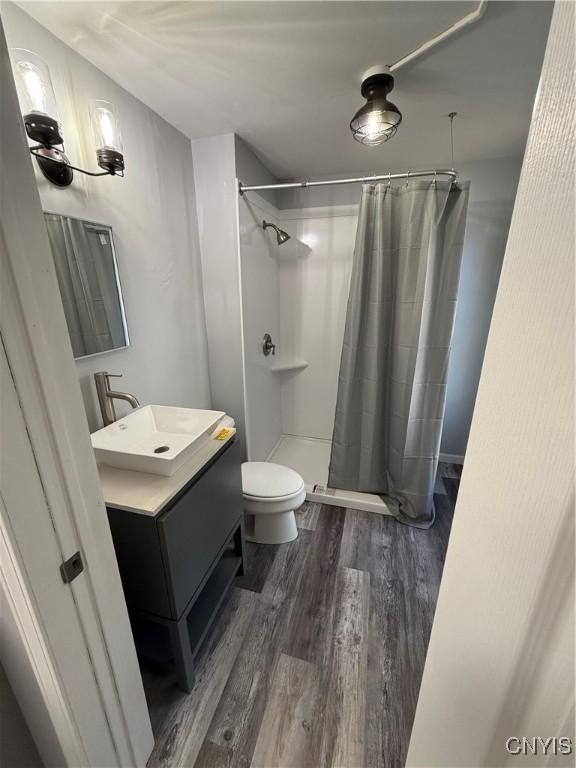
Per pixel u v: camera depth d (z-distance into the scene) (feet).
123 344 4.75
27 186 1.81
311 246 8.72
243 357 6.99
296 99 4.79
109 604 2.63
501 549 1.43
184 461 3.93
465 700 1.78
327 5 3.21
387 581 5.45
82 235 4.01
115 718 2.81
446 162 7.32
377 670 4.15
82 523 2.29
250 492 5.81
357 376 6.88
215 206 6.26
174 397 6.09
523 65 4.10
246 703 3.81
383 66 4.10
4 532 1.86
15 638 2.22
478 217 7.54
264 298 7.95
